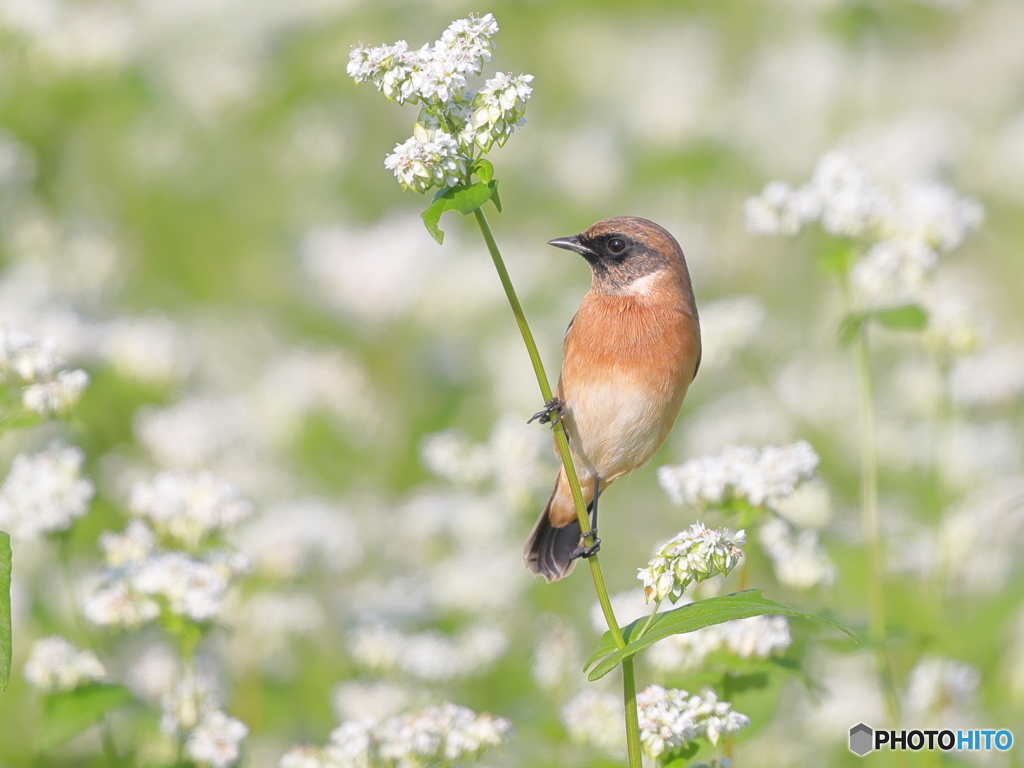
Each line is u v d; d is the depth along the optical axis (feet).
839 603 35.91
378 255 52.75
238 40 57.77
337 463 49.62
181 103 56.18
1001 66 63.67
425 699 35.12
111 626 27.27
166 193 55.93
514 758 31.89
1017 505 36.06
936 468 36.45
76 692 27.02
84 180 54.13
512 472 38.01
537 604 39.45
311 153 57.98
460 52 19.69
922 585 37.50
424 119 20.20
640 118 58.44
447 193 19.76
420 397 51.62
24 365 26.40
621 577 46.26
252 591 36.99
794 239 34.47
